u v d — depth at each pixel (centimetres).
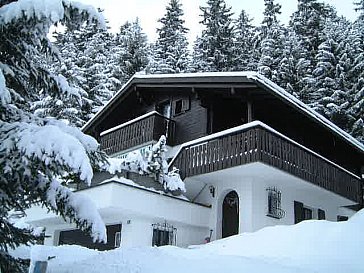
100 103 2994
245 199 1414
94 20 605
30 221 1521
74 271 781
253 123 1320
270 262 882
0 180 568
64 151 505
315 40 3375
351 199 1755
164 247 1003
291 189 1592
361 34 3067
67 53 3069
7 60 655
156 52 3675
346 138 1803
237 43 3591
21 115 625
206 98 1617
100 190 1243
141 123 1767
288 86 2831
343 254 891
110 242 1384
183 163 1498
